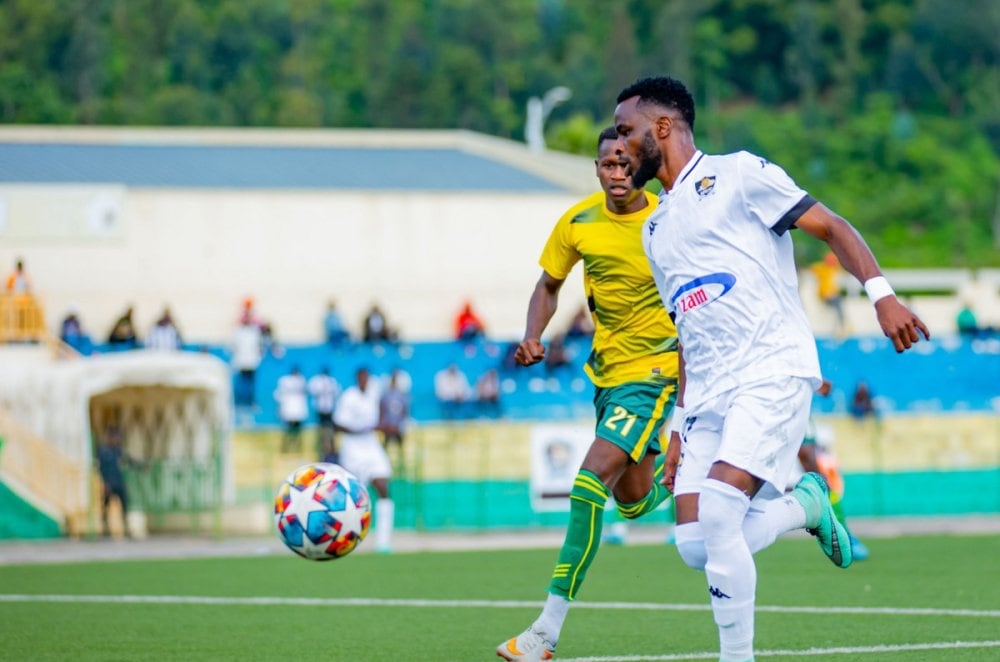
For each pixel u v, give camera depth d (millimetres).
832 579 43312
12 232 127438
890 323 20469
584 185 143000
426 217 137875
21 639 31625
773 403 21359
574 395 118188
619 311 27859
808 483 23359
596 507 26516
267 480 92812
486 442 104062
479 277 138875
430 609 37281
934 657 26766
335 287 135625
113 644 30688
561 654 28094
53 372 80375
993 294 143625
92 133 154375
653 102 22469
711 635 30875
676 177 22469
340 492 26266
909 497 96500
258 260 133875
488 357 120062
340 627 33438
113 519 79000
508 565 52844
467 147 164250
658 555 56406
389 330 120812
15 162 141250
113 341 114125
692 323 22078
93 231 129250
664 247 22375
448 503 87500
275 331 133750
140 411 86188
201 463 81625
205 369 82875
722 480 21297
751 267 21672
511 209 139625
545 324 28875
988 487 97688
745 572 21406
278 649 29719
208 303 132125
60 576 48656
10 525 76250
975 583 41781
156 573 49812
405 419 86688
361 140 161750
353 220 136375
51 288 128250
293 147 159125
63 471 77750
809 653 27516
